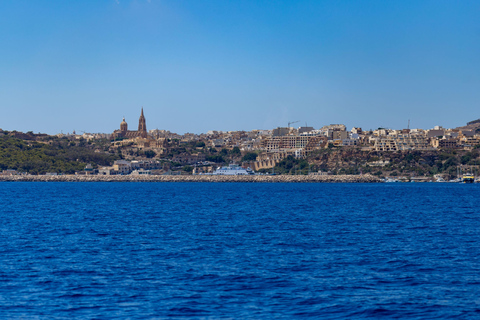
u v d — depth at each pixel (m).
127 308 45.25
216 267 60.34
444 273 58.06
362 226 100.94
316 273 57.53
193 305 46.00
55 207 151.00
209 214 127.81
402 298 48.47
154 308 45.22
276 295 49.06
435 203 172.88
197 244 76.88
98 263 62.53
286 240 81.19
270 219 114.75
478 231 93.62
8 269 59.09
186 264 61.97
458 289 51.62
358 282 53.81
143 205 160.38
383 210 141.50
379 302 47.25
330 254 68.81
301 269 59.47
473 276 56.75
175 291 50.19
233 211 137.12
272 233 89.69
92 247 74.06
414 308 45.75
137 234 87.94
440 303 47.16
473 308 45.84
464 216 123.44
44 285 52.22
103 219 114.38
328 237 84.75
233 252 70.06
